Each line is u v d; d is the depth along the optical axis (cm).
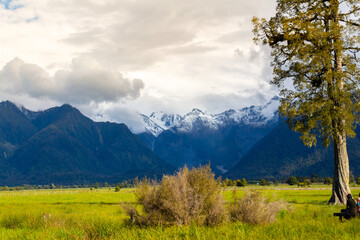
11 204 3800
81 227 1320
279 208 1697
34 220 1702
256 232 1074
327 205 2898
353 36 2927
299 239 960
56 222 1567
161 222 1311
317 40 2947
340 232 1079
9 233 1321
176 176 1399
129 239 1046
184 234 1070
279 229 1106
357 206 1597
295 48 3012
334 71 2962
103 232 1228
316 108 2983
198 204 1352
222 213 1396
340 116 2850
